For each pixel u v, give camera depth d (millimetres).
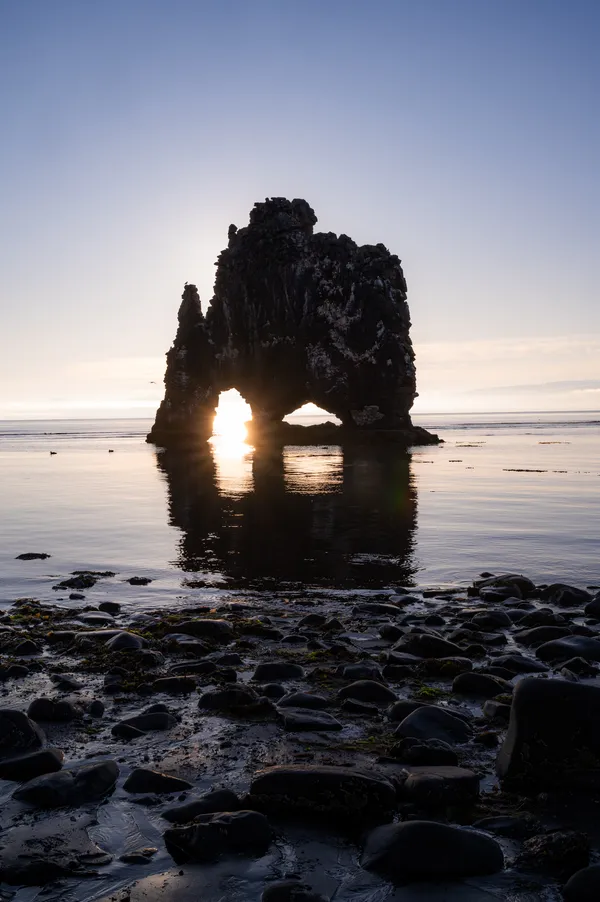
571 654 10148
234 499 30438
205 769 6730
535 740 6465
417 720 7555
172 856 5348
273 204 83938
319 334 80500
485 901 4812
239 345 85312
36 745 7219
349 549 19422
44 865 5168
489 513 25969
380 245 83125
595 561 17875
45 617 12883
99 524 24203
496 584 15211
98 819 5867
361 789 5906
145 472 44938
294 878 5059
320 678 9359
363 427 79812
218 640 11312
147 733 7594
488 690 8789
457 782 6129
